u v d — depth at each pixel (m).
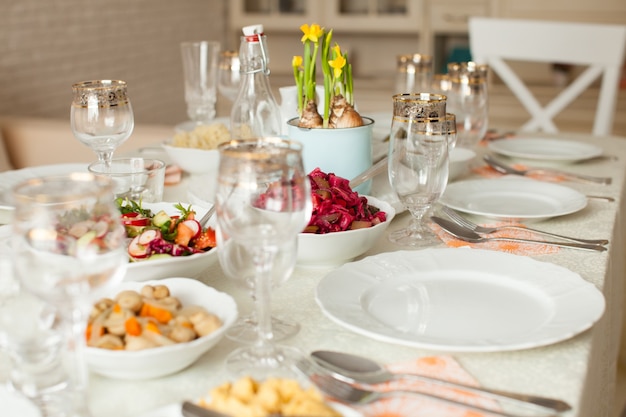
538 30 2.46
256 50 1.23
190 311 0.72
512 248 1.04
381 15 3.93
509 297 0.84
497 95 3.79
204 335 0.69
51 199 0.57
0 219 1.17
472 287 0.87
